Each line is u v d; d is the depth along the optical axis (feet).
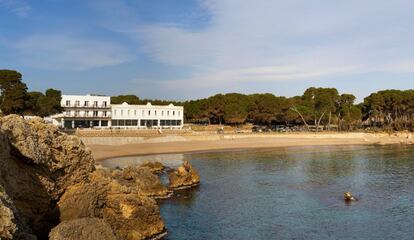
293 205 139.64
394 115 592.60
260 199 148.97
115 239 77.46
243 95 629.92
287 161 269.44
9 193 71.72
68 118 419.13
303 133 468.34
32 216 80.53
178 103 654.12
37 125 85.61
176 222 117.50
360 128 608.60
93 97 443.32
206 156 299.17
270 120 570.87
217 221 119.14
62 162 88.43
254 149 359.66
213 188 169.58
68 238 71.31
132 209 97.66
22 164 78.38
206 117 578.66
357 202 144.36
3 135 71.56
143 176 151.12
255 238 103.76
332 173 214.69
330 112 561.84
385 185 178.09
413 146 408.26
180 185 171.83
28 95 359.87
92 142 329.31
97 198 94.84
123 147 328.70
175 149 337.52
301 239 103.04
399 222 118.42
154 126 467.11
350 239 103.04
